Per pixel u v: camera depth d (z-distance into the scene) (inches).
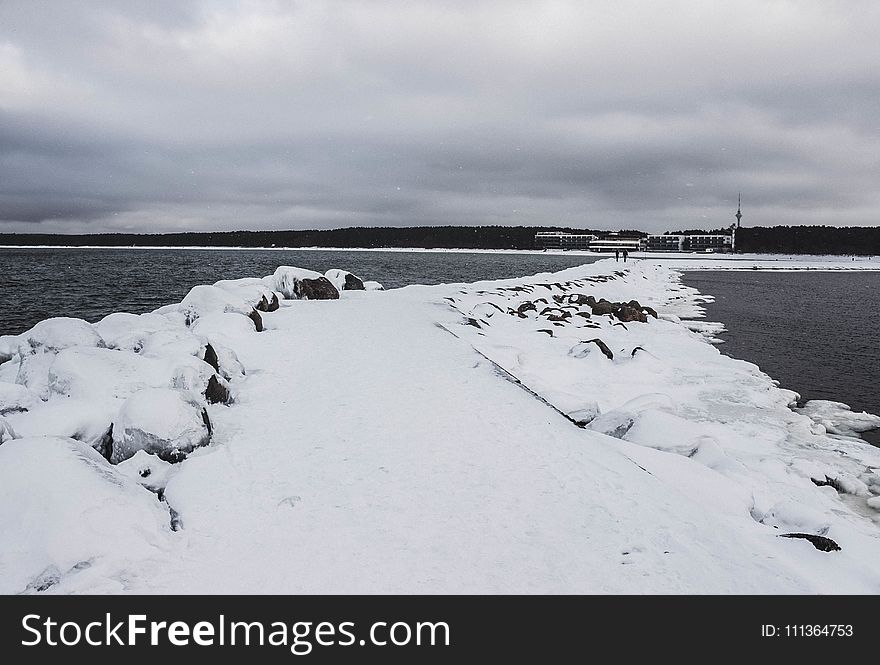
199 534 217.0
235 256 4985.2
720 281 2263.8
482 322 700.7
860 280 2596.0
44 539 193.0
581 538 218.4
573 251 6791.3
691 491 276.2
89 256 4495.6
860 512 301.6
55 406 298.4
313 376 428.5
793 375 630.5
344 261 3821.4
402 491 251.9
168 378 350.9
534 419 345.1
